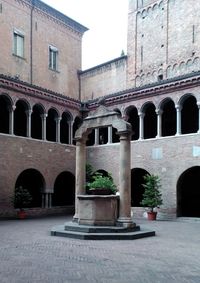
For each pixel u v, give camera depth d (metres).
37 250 13.56
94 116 20.08
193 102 32.47
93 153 33.50
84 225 17.94
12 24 35.22
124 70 38.72
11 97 28.20
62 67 40.78
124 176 18.39
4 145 27.59
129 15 39.28
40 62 38.06
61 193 36.00
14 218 27.64
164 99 28.80
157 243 15.49
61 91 40.38
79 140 20.73
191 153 26.75
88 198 18.05
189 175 31.80
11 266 10.83
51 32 39.62
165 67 35.34
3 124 32.66
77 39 43.09
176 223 24.70
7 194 27.59
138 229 18.25
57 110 32.28
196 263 11.44
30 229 20.39
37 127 34.69
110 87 39.81
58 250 13.55
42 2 37.91
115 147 31.81
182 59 34.09
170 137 28.16
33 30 37.50
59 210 32.12
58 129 32.50
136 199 34.19
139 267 10.82
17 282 9.02
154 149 29.11
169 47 35.28
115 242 15.73
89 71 41.94
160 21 36.38
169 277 9.68
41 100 30.78
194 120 32.62
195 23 33.47
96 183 18.77
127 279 9.44
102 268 10.64
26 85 29.12
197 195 31.72
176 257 12.39
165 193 28.00
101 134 35.84
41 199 31.50
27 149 29.39
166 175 28.09
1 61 33.81
